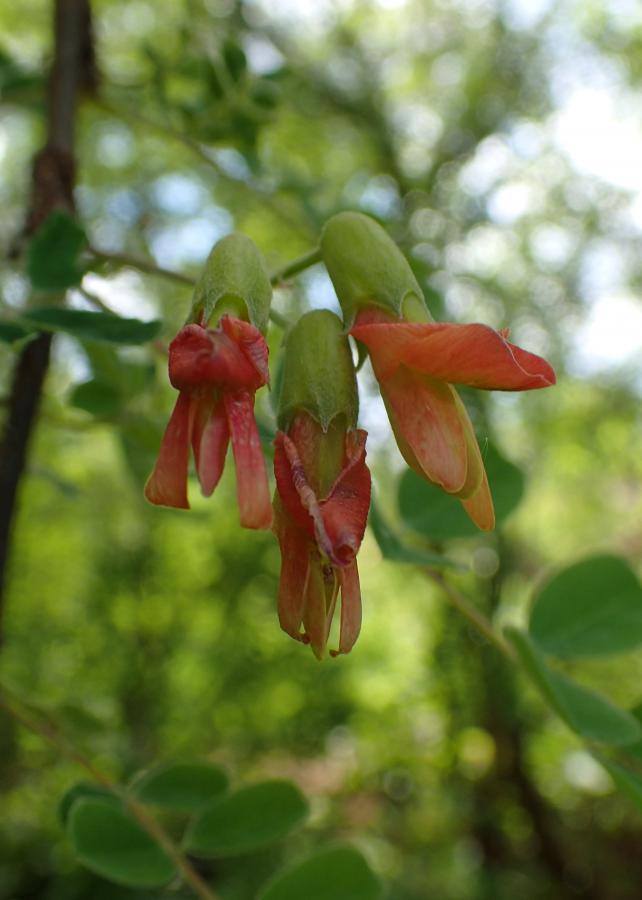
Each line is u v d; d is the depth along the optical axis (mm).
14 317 111
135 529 648
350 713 680
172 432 84
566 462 864
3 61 169
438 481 88
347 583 85
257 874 503
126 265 141
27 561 634
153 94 177
